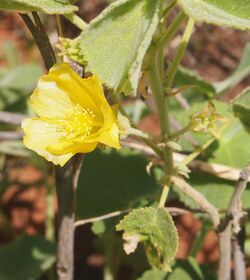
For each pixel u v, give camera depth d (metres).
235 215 0.17
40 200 0.37
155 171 0.24
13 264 0.28
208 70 0.42
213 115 0.16
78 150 0.14
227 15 0.13
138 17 0.13
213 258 0.33
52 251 0.28
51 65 0.16
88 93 0.15
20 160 0.34
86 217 0.23
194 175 0.21
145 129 0.39
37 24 0.16
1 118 0.23
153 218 0.16
